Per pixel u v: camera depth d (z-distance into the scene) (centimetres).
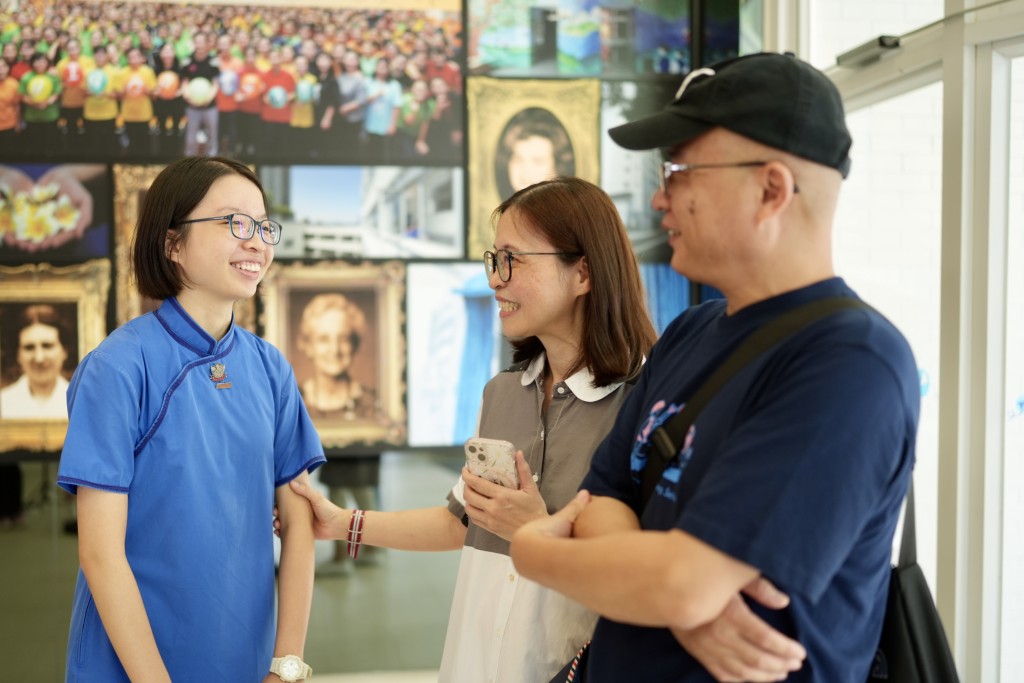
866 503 97
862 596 107
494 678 159
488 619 165
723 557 96
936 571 266
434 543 200
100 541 158
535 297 161
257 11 371
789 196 106
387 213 381
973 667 253
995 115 246
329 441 380
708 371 116
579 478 159
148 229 171
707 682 109
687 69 393
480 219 386
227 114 371
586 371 165
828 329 104
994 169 247
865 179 314
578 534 123
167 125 367
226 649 171
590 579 103
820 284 110
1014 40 240
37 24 360
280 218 375
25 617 357
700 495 99
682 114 111
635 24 391
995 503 251
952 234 252
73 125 363
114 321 366
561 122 389
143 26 365
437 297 385
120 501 161
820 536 95
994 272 248
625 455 131
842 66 311
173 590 166
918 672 113
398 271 382
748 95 106
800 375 101
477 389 387
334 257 379
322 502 199
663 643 113
